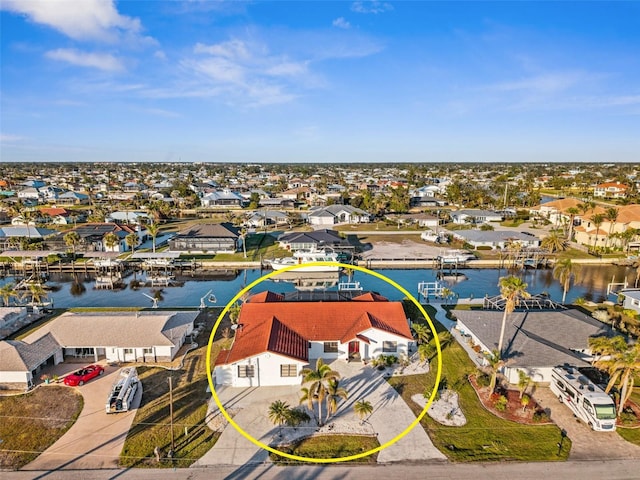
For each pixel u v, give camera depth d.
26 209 135.00
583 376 36.22
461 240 103.44
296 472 27.58
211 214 149.88
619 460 28.84
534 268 85.50
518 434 31.47
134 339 42.22
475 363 42.25
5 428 32.00
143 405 35.03
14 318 52.94
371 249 97.44
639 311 56.03
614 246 96.81
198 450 29.56
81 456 28.98
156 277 79.69
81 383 38.00
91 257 87.69
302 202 178.75
